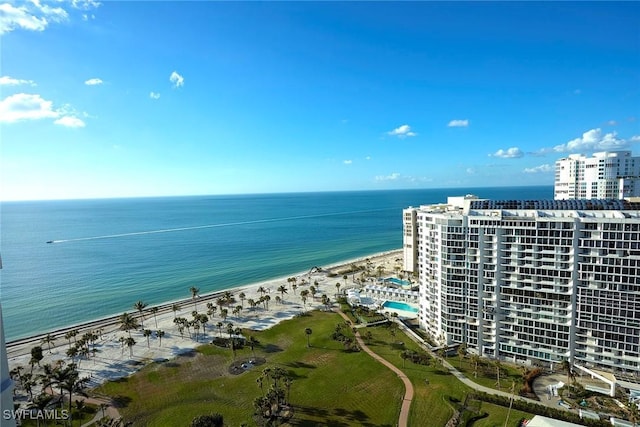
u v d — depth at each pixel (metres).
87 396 97.06
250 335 136.62
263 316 158.62
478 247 109.12
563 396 89.88
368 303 170.75
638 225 87.38
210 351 123.38
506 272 106.12
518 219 102.94
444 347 113.81
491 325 109.56
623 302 90.62
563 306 98.69
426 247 130.88
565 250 97.38
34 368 115.06
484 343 111.38
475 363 103.44
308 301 178.75
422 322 138.50
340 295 185.50
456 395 92.25
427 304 132.12
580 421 80.44
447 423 82.19
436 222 120.69
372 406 89.50
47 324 160.00
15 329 154.88
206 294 198.12
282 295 189.25
